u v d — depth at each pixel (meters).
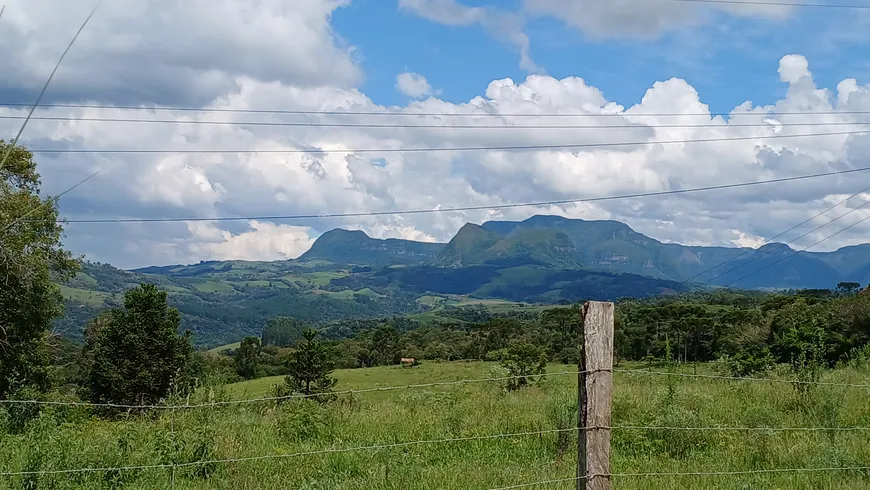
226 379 14.02
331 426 11.66
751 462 9.21
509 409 12.92
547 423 11.15
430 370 53.12
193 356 39.56
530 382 20.00
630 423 10.77
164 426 9.55
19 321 29.72
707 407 12.01
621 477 8.28
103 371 37.91
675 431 10.12
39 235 27.03
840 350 26.73
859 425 10.66
